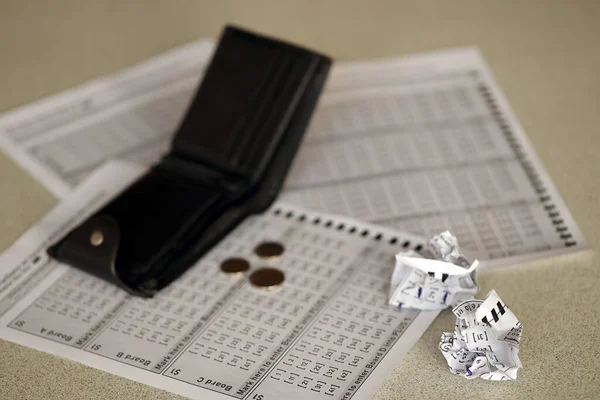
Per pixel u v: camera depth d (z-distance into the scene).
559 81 1.21
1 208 1.09
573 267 1.02
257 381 0.95
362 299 1.00
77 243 1.01
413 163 1.13
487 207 1.08
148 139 1.17
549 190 1.09
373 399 0.93
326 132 1.17
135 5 1.33
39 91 1.22
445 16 1.30
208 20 1.30
